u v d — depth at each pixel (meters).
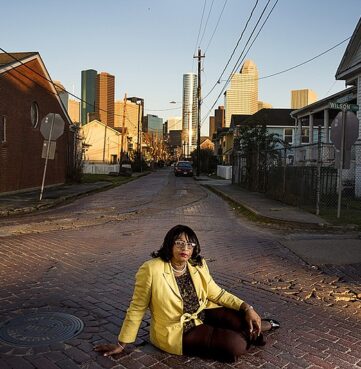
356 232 10.84
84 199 19.95
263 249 8.70
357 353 4.06
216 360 3.85
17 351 3.98
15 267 7.03
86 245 8.92
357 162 19.11
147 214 14.38
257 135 24.94
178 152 184.62
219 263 7.47
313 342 4.29
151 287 3.73
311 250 8.45
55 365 3.73
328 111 28.06
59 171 27.86
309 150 28.05
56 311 5.02
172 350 3.81
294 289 6.07
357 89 19.92
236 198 19.16
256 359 3.90
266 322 4.43
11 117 20.08
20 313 4.94
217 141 78.12
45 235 10.11
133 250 8.45
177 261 3.76
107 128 68.50
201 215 14.29
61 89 30.16
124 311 5.05
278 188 18.50
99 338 4.29
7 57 21.06
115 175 44.25
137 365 3.75
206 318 4.03
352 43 19.53
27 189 22.39
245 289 6.03
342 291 6.01
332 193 17.14
